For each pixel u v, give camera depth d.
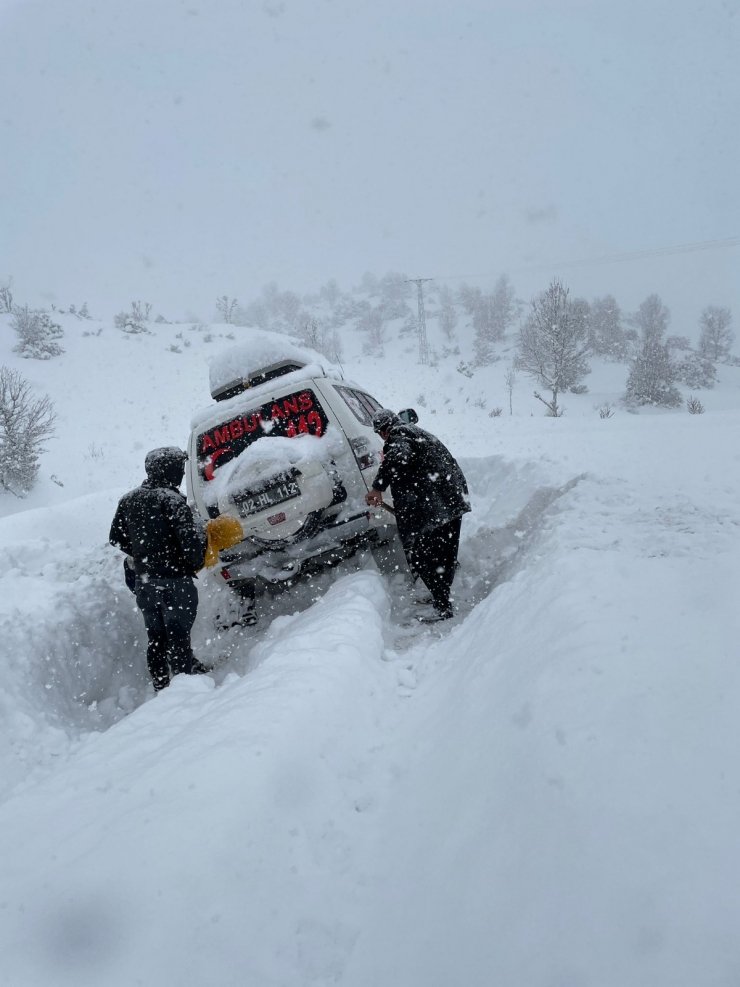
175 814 2.12
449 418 22.58
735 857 1.62
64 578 6.50
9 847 2.24
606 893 1.63
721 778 1.88
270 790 2.31
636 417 20.38
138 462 18.33
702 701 2.21
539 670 2.66
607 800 1.89
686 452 8.27
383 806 2.51
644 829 1.76
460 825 2.16
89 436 21.05
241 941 1.82
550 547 4.36
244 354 6.14
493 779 2.26
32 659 4.42
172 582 4.47
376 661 3.74
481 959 1.65
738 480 5.71
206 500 5.19
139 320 41.09
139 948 1.72
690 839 1.70
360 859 2.24
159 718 3.28
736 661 2.40
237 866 2.00
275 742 2.52
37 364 30.05
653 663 2.48
